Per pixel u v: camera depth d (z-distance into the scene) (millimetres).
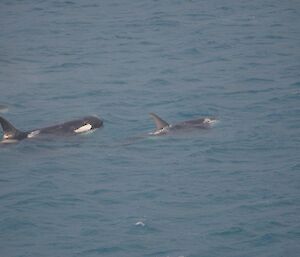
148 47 161000
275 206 85688
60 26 181250
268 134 108625
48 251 76750
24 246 77875
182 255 75438
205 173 95875
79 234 80250
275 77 136500
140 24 181500
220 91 129375
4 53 158375
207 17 186500
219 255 75375
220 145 105188
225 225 81500
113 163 100188
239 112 118562
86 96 129125
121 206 86938
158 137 109062
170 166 98625
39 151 104938
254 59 149125
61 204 87500
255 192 89625
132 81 137250
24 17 191500
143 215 84438
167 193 90250
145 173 96500
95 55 155750
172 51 157250
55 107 123938
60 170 97938
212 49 157750
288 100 123062
